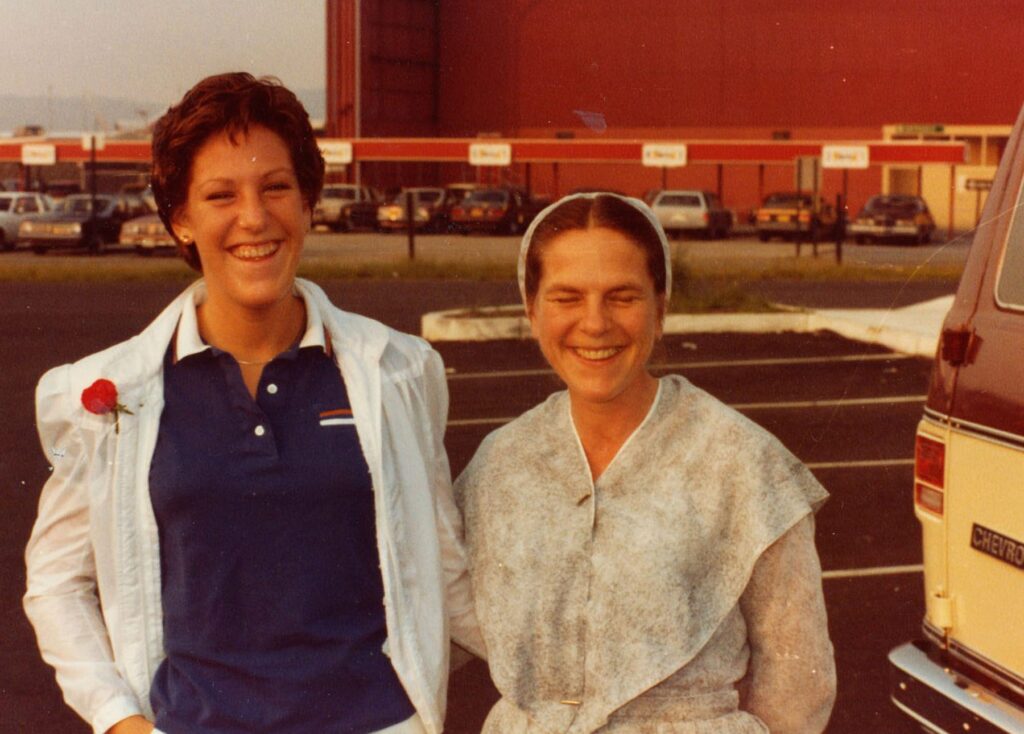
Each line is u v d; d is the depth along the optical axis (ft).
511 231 105.19
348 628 6.45
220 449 6.35
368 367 6.61
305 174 6.55
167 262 79.92
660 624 6.29
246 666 6.32
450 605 6.92
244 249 6.39
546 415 6.81
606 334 6.39
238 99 6.31
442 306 52.80
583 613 6.43
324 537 6.39
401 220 108.17
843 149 105.50
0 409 30.22
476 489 6.86
